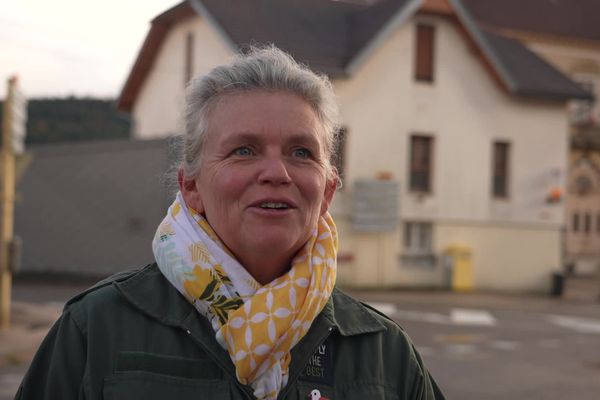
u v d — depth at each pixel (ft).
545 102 75.15
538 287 74.54
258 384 6.00
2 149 32.53
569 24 103.91
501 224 73.41
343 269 66.85
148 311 6.14
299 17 63.16
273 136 6.16
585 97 74.95
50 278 66.03
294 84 6.34
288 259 6.51
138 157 63.93
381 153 68.69
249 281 6.21
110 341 5.99
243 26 54.80
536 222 74.59
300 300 6.17
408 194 69.82
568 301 67.56
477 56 72.13
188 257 6.22
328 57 65.51
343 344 6.55
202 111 6.42
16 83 32.07
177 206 6.63
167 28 69.87
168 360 5.96
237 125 6.18
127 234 64.80
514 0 105.70
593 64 102.37
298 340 6.14
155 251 6.51
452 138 71.51
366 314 6.86
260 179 6.09
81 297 6.36
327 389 6.31
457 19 70.59
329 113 6.58
